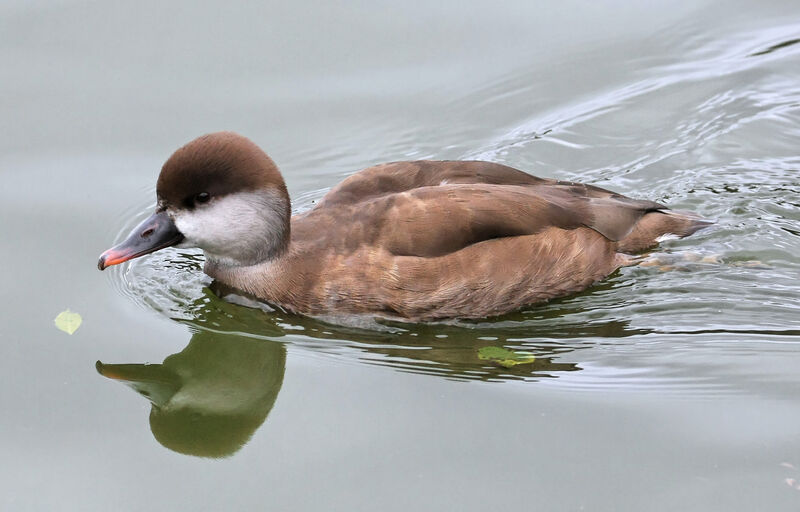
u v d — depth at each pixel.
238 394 10.21
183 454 9.24
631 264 11.52
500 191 10.83
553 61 15.88
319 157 14.07
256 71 15.30
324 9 16.50
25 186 13.16
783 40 16.17
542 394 9.69
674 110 14.93
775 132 14.35
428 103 15.06
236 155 10.48
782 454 8.72
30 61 15.13
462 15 16.64
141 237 10.62
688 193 13.23
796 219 12.54
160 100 14.67
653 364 10.10
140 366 10.44
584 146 14.38
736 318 10.79
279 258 10.88
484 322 10.81
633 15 16.80
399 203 10.64
